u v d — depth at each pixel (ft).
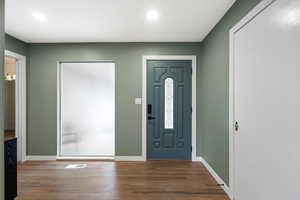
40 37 13.01
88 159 14.33
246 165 7.23
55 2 8.40
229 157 8.73
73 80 14.64
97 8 8.97
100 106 14.70
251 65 6.86
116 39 13.50
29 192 9.30
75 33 12.28
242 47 7.55
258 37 6.40
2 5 5.44
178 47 14.01
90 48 14.20
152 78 14.12
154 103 14.15
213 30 11.32
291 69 4.91
